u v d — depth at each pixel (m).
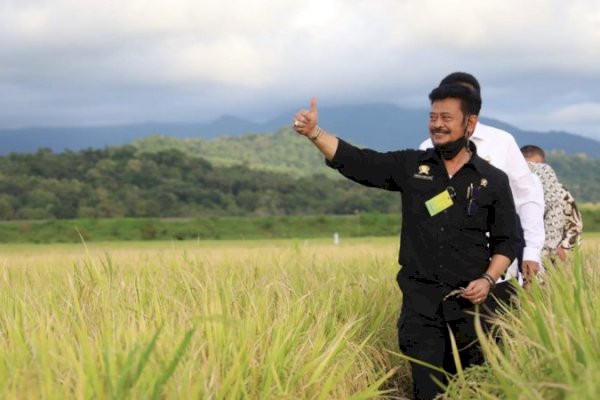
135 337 4.38
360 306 6.57
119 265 8.43
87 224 101.81
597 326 3.89
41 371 3.79
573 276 4.54
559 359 3.48
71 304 5.59
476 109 5.17
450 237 5.18
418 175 5.24
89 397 3.59
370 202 196.38
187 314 5.16
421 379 5.16
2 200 179.25
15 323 4.76
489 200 5.18
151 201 189.88
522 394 3.41
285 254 11.17
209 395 3.90
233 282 6.95
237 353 4.39
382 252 14.50
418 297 5.23
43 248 55.03
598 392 3.08
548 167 7.54
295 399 4.18
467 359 5.30
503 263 5.18
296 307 5.72
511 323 4.75
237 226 103.44
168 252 10.54
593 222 94.69
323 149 5.27
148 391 3.61
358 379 5.20
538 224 6.31
